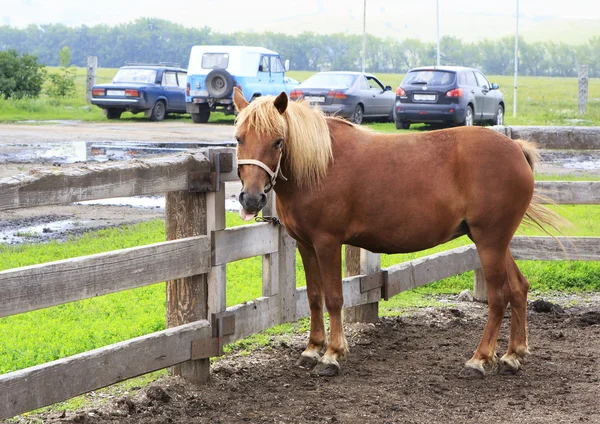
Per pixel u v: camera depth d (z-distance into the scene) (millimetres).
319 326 6289
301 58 149750
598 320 7730
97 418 5016
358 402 5434
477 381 5914
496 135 5898
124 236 10289
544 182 8164
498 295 5980
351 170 5801
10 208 4359
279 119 5414
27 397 4453
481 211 5785
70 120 29609
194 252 5594
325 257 5898
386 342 6973
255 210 5352
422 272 7918
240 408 5305
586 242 8297
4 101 32094
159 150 18297
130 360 5125
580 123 29828
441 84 24906
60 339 6426
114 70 98250
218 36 163625
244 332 6109
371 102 27594
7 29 179000
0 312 4238
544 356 6559
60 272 4566
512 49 146750
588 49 163125
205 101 28469
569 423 5023
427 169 5848
